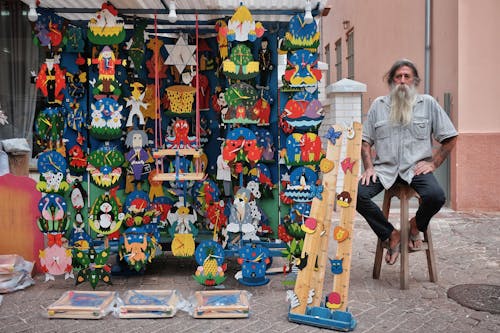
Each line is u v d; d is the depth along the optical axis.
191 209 4.65
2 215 4.77
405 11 9.43
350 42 13.46
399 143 4.49
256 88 5.00
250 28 4.32
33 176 7.37
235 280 4.70
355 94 7.46
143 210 4.59
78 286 4.53
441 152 4.55
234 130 4.48
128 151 5.09
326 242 3.70
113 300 4.06
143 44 4.71
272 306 4.02
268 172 5.07
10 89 7.45
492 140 7.77
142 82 5.07
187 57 4.75
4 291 4.31
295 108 4.41
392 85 4.59
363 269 5.03
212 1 4.50
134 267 4.57
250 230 4.57
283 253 4.56
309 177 4.43
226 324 3.69
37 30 4.37
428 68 8.59
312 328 3.60
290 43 4.36
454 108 7.88
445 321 3.71
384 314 3.84
